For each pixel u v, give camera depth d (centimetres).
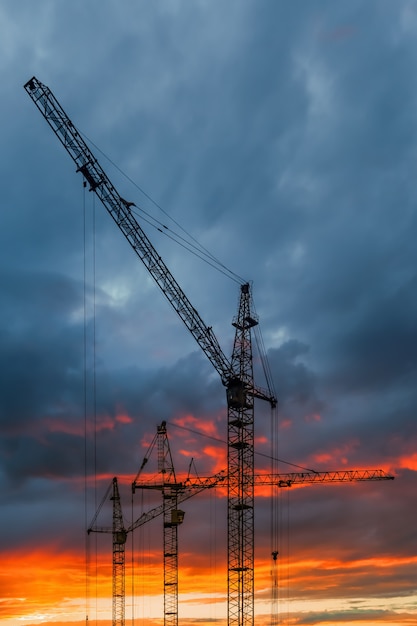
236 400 18588
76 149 16600
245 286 19300
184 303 18012
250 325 19138
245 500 18500
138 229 17362
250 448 18712
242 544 18500
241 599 18200
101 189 16850
